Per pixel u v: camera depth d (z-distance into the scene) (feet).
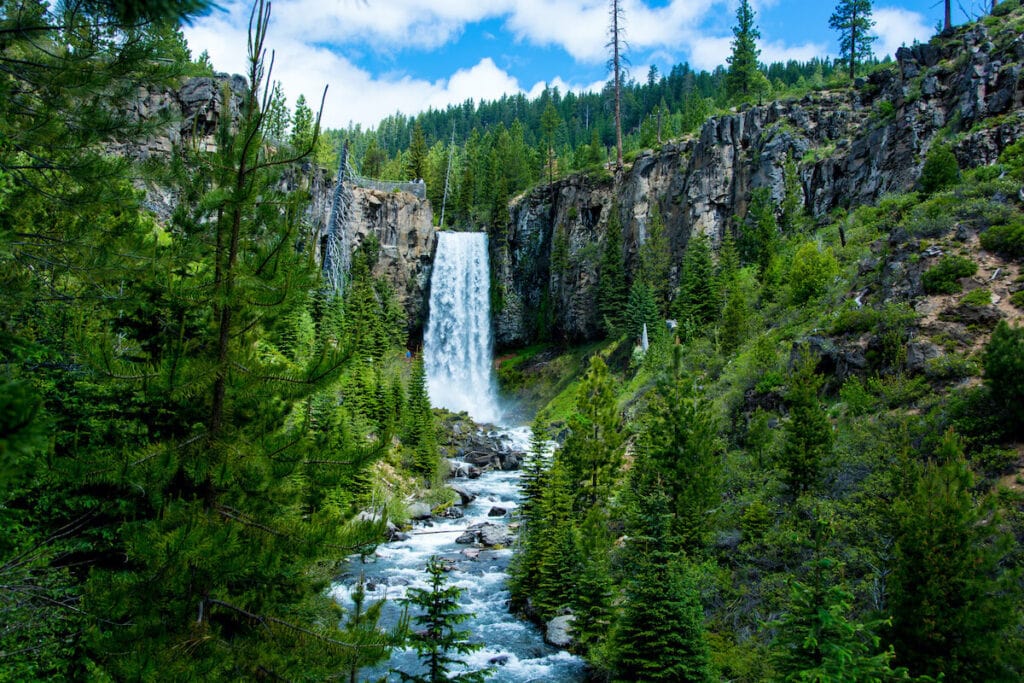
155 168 30.78
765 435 90.99
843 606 35.55
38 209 32.58
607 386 108.06
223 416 32.53
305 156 32.53
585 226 300.20
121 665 25.00
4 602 30.78
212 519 30.58
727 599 66.69
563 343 298.35
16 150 29.17
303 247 33.24
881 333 99.60
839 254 161.99
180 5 13.20
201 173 31.73
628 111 519.19
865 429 83.35
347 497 57.88
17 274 31.30
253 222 31.71
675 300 240.53
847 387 93.45
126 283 33.27
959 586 42.04
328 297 208.23
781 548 68.28
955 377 84.94
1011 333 74.43
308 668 30.14
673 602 53.57
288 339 90.74
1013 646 41.27
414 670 64.08
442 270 308.60
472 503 147.13
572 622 72.79
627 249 278.26
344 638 31.89
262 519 32.30
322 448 34.86
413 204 300.81
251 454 31.60
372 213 288.71
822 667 34.40
